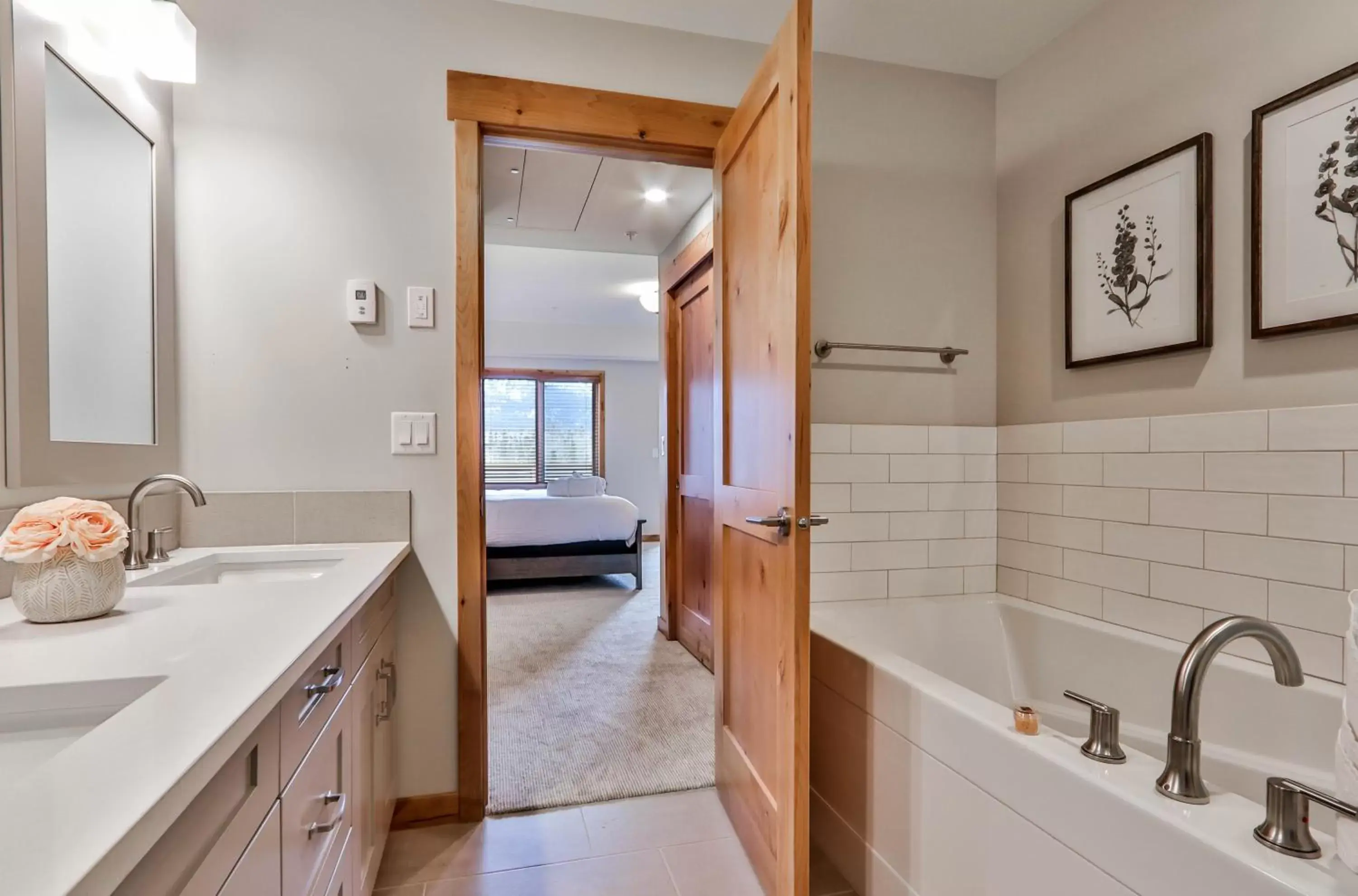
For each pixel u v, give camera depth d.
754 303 1.70
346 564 1.48
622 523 5.11
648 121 2.00
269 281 1.78
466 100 1.87
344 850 1.15
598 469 8.24
